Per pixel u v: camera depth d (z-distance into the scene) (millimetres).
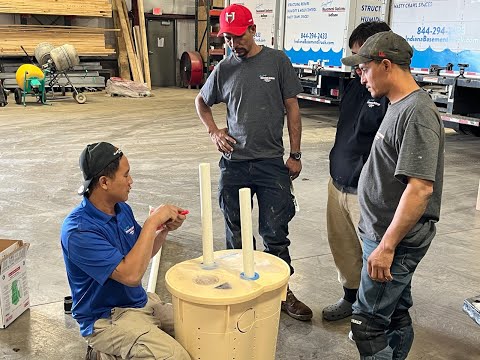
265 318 2104
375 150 2184
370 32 2689
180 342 2078
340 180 2932
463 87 7426
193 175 6406
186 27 17328
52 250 4164
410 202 1998
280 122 3207
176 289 1990
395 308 2375
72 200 5375
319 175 6520
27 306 3248
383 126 2148
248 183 3217
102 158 2143
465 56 7098
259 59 3143
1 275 2973
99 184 2164
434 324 3193
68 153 7332
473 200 5648
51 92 13508
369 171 2232
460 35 7105
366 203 2256
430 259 4137
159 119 10367
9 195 5492
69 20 15297
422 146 1988
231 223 3318
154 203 5328
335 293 3564
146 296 2502
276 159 3193
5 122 9633
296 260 4082
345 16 9031
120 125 9617
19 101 12016
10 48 13258
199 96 3408
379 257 2084
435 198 2162
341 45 9234
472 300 2385
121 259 2129
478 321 2270
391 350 2293
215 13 16062
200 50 17078
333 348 2926
